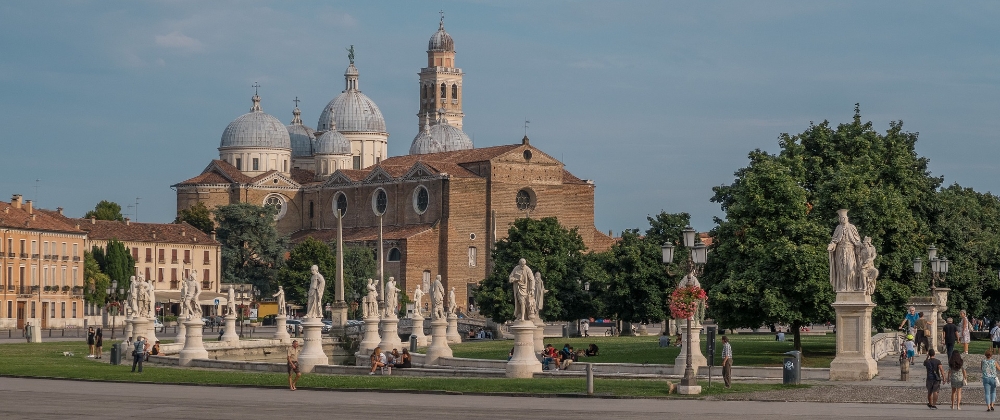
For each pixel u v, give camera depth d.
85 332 160.38
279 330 127.94
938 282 97.19
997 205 130.50
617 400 62.16
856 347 69.06
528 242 161.38
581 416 54.53
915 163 103.50
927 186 103.62
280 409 58.09
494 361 88.50
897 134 100.94
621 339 134.88
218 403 61.19
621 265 146.75
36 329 126.19
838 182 88.56
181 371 83.81
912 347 73.12
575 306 160.75
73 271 185.75
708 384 67.44
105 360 97.44
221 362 89.31
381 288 174.00
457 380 72.38
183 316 117.38
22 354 102.19
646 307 145.00
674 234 150.50
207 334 158.00
